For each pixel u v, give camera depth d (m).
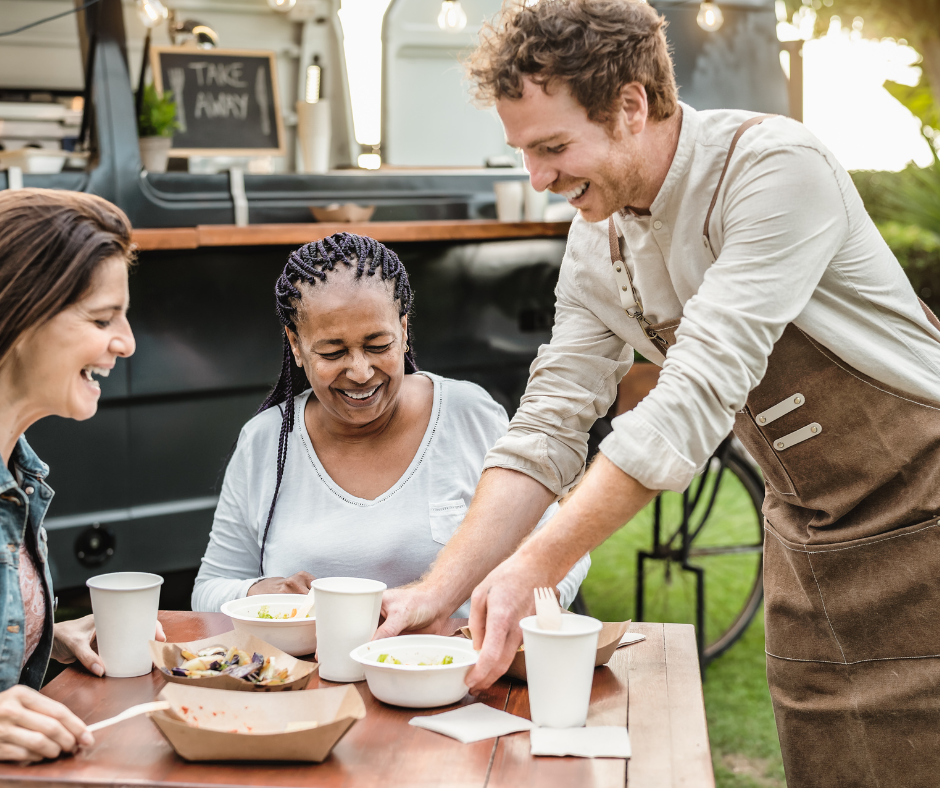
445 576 1.55
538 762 1.13
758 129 1.44
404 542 1.79
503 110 1.38
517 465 1.64
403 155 3.82
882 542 1.58
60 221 1.27
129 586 1.48
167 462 2.77
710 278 1.40
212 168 3.49
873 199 7.15
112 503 2.69
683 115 1.48
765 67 4.02
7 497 1.34
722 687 3.44
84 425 2.64
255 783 1.07
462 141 3.90
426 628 1.52
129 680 1.41
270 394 1.91
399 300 1.75
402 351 1.78
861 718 1.63
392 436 1.86
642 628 1.65
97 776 1.09
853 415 1.55
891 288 1.54
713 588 4.21
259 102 3.44
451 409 1.89
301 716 1.17
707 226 1.47
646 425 1.32
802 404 1.57
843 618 1.63
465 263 3.15
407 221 3.32
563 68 1.32
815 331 1.50
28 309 1.25
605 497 1.34
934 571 1.55
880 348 1.52
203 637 1.57
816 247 1.39
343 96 3.77
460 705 1.31
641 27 1.36
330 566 1.79
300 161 3.68
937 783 1.58
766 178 1.39
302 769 1.11
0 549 1.31
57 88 3.52
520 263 3.25
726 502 4.46
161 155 3.02
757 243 1.38
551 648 1.20
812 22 6.33
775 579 1.77
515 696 1.35
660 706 1.30
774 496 1.78
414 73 3.79
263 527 1.85
